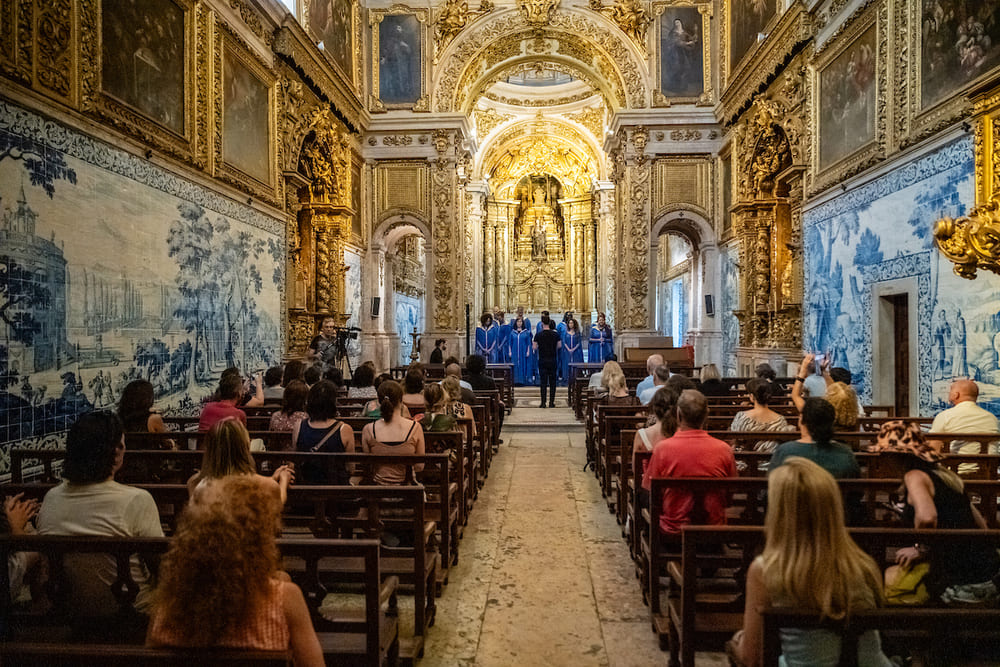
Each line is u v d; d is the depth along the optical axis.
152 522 3.14
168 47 8.62
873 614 2.13
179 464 5.23
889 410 8.35
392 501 4.34
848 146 10.82
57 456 4.89
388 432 5.10
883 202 9.52
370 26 19.17
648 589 4.71
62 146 6.41
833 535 2.18
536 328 33.09
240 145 10.94
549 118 28.78
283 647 2.05
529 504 7.50
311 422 5.05
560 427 12.74
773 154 14.17
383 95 19.25
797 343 12.95
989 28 7.19
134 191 7.68
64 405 6.38
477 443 8.42
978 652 2.34
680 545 4.28
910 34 8.80
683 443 4.30
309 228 15.51
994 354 6.96
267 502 2.14
